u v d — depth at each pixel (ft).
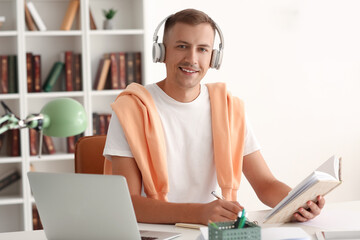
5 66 12.99
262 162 7.61
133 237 5.01
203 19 6.89
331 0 16.06
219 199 5.84
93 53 13.98
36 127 4.60
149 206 6.11
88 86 13.23
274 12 15.58
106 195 4.92
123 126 6.84
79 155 7.76
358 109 16.51
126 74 13.57
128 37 14.17
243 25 15.34
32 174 5.22
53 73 13.34
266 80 15.66
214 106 7.27
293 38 15.80
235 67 15.37
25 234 5.86
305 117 16.10
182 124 7.15
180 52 6.91
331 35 16.12
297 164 16.14
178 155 7.13
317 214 5.98
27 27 13.48
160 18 14.49
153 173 6.89
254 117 15.66
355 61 16.37
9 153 13.20
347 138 16.47
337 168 5.87
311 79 16.06
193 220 5.84
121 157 6.85
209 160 7.26
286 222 6.03
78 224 5.18
